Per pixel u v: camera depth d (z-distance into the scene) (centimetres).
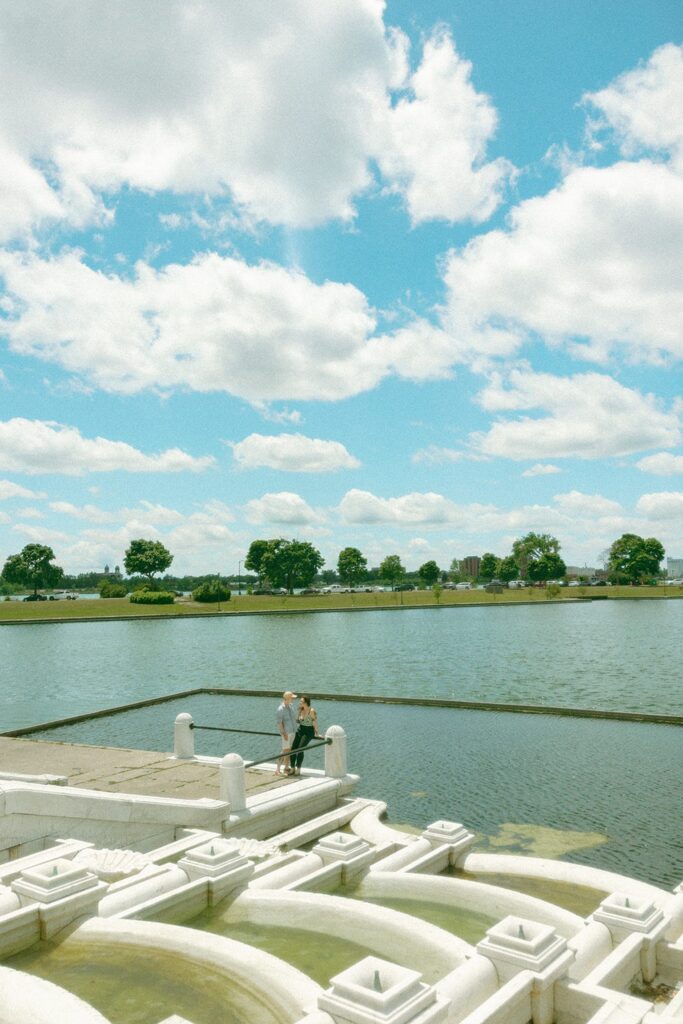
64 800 1155
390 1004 519
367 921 829
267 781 1628
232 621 8575
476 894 945
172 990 683
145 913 855
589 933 765
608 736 2284
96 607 10894
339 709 2839
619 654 4566
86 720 2800
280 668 4209
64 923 793
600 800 1645
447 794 1703
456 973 644
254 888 948
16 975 612
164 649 5441
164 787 1545
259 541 16012
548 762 1977
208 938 745
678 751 2078
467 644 5347
